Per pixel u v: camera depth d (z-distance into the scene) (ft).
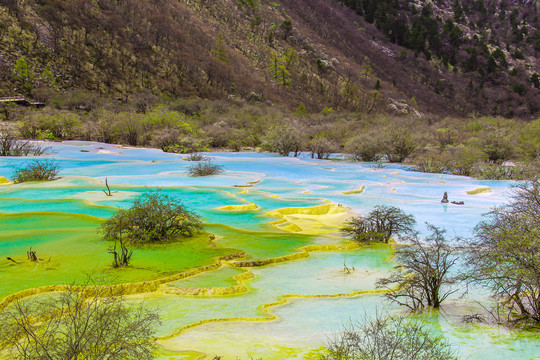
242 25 343.87
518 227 19.92
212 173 64.28
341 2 481.87
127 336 12.85
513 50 451.94
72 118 119.55
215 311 18.13
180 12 291.38
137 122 118.62
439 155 82.12
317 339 15.16
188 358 13.32
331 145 105.09
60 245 26.11
